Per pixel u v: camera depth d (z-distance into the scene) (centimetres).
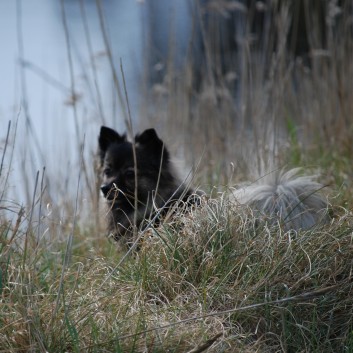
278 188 970
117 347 662
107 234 1100
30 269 793
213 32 1748
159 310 768
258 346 725
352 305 773
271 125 1346
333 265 805
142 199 1080
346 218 874
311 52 1509
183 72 1625
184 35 2216
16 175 1249
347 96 1432
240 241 835
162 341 695
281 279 786
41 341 674
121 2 2870
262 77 1424
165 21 2117
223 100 1488
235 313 757
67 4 3203
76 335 667
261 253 820
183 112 1490
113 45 2391
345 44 1480
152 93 1648
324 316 770
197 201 1010
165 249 847
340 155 1338
